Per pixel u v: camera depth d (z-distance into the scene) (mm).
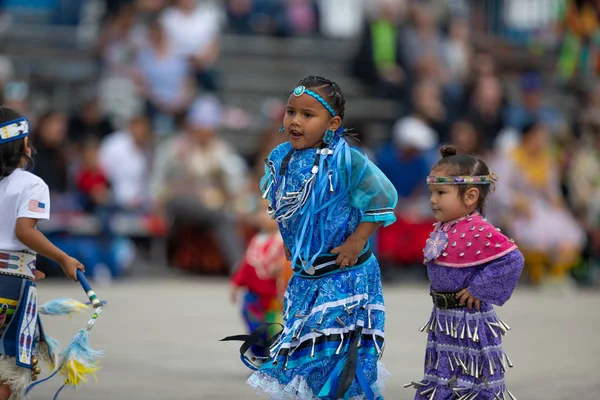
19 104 31453
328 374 10922
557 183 34250
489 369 10891
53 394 13461
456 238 11062
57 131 30438
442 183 11164
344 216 11102
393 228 31938
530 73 44375
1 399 10789
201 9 39469
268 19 45844
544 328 21953
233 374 15344
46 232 29531
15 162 11031
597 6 47625
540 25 50719
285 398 11008
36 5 47594
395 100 40594
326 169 11070
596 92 43469
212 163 31547
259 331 11570
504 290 10805
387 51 40688
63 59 40844
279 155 11477
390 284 31891
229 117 38969
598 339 20203
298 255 11094
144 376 15023
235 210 31656
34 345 11102
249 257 16016
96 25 44250
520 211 32125
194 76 37938
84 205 30281
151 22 37000
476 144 33406
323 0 49875
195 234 32094
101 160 32281
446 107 37406
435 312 11266
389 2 40875
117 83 35938
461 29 42156
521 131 35281
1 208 10836
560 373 15922
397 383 14727
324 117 11125
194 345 18297
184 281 31172
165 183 31484
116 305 24281
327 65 44500
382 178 11031
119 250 30516
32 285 11008
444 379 11078
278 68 43750
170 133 35844
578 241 32594
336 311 10953
